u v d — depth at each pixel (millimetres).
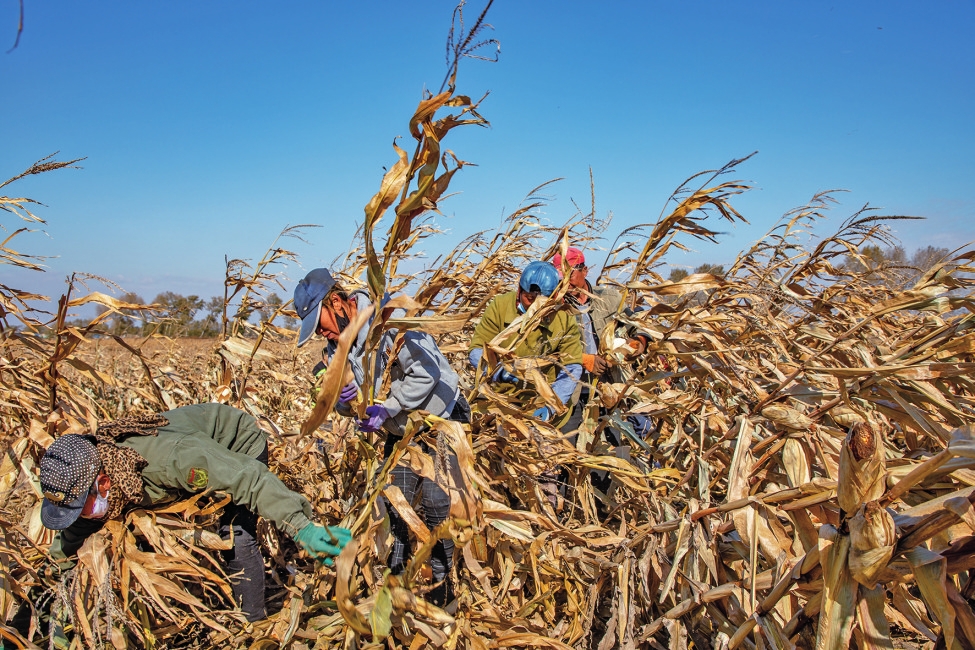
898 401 2453
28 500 3373
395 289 4328
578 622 2850
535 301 3254
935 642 2100
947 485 2371
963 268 2662
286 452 4031
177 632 2834
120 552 2633
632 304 4324
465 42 1939
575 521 3645
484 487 2779
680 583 2732
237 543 3051
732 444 3148
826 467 2592
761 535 2441
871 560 1875
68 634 2797
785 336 4039
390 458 2623
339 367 2016
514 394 3754
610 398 3639
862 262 4207
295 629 2785
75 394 3361
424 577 2865
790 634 2219
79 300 3066
